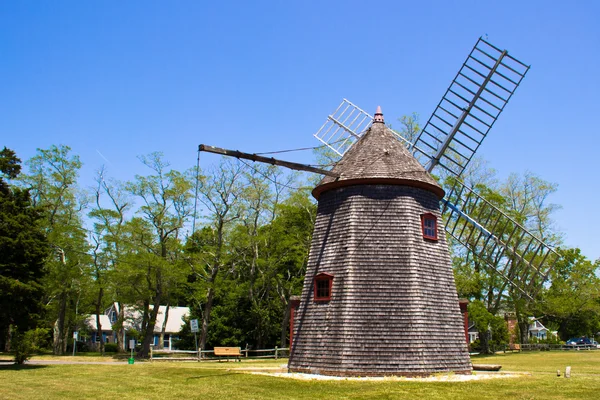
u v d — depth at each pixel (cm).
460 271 4959
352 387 1964
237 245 5131
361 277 2369
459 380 2141
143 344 4459
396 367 2247
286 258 5244
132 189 4638
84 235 4938
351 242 2430
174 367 2884
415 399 1725
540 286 3000
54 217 5081
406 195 2502
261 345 5525
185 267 4738
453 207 3144
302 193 5134
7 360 3450
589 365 3484
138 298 5047
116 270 4581
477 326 5003
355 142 2823
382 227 2442
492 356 5028
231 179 4862
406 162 2597
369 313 2316
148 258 4372
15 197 2992
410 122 4806
